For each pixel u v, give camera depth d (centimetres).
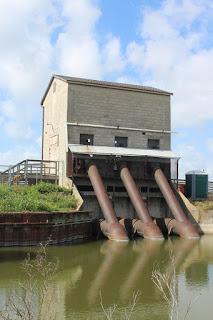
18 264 1895
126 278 1741
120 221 3095
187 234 3092
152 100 3953
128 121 3847
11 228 2405
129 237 3070
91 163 3416
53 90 4066
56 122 3925
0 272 1734
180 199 3688
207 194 3894
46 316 1176
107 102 3791
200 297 1483
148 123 3916
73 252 2364
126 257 2241
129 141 3831
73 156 3475
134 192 3300
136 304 1380
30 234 2464
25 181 3381
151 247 2620
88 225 2980
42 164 3844
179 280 1730
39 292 1434
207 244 2791
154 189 3738
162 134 3947
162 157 3738
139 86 4091
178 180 3816
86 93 3728
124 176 3419
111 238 2880
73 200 3112
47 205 2748
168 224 3256
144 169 3716
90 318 1236
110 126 3775
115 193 3547
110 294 1497
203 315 1292
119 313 1290
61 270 1867
